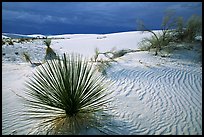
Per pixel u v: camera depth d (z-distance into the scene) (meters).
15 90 7.55
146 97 7.00
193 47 16.75
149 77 9.45
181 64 12.82
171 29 17.41
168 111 5.99
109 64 11.32
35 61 15.34
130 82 8.64
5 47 18.84
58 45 27.59
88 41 33.16
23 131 4.70
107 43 29.88
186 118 5.61
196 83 8.91
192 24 17.30
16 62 14.49
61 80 4.50
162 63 12.78
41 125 4.75
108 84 8.20
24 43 23.72
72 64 4.60
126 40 30.88
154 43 16.92
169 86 8.32
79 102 4.64
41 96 4.55
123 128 4.91
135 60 13.30
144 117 5.55
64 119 4.71
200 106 6.45
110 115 5.42
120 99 6.71
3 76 9.64
